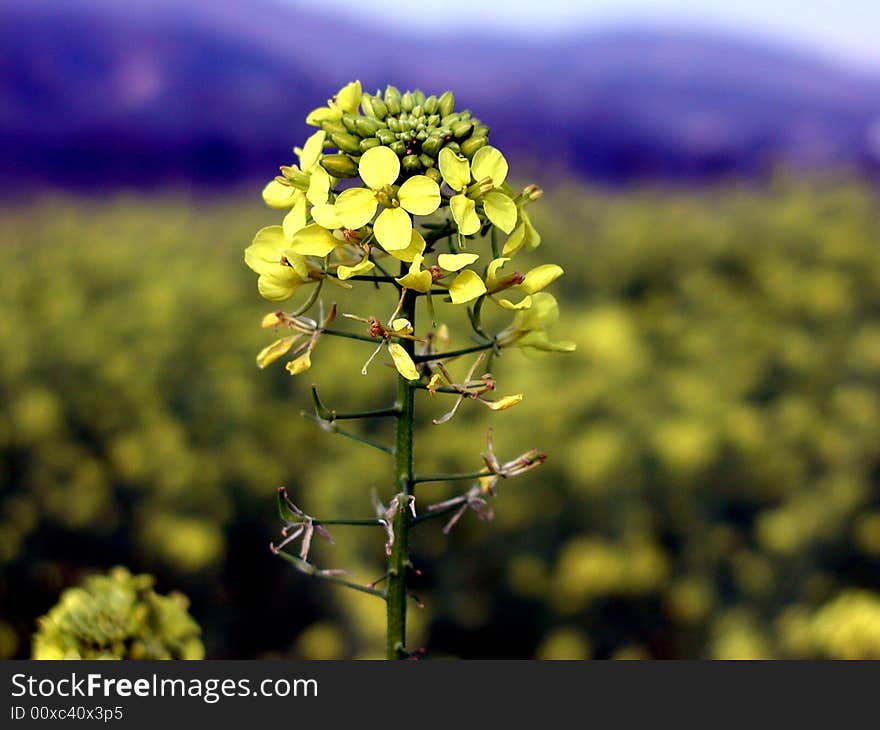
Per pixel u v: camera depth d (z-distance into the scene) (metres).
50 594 7.46
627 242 14.33
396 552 2.60
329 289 12.12
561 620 6.86
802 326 11.82
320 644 6.86
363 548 7.07
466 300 2.41
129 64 77.75
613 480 7.08
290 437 8.86
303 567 2.55
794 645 5.49
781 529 7.05
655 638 6.86
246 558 7.77
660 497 7.31
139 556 7.61
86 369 9.57
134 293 13.00
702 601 6.84
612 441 7.17
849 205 17.45
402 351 2.43
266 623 7.30
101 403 9.18
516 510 7.03
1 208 34.31
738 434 7.64
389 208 2.43
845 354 10.33
